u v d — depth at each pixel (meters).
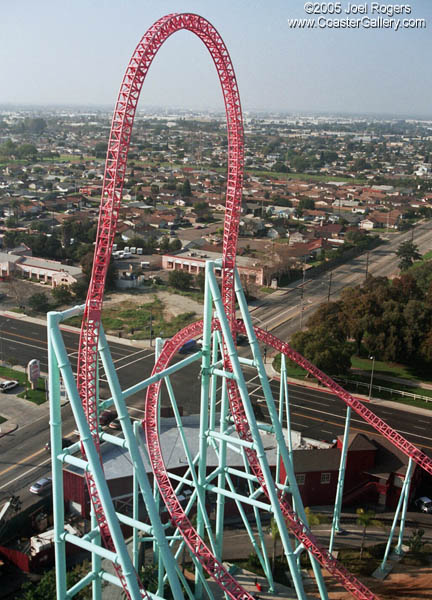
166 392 100.38
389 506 70.44
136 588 39.72
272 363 113.44
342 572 51.47
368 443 71.31
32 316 136.75
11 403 94.69
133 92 45.34
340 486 62.72
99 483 40.19
